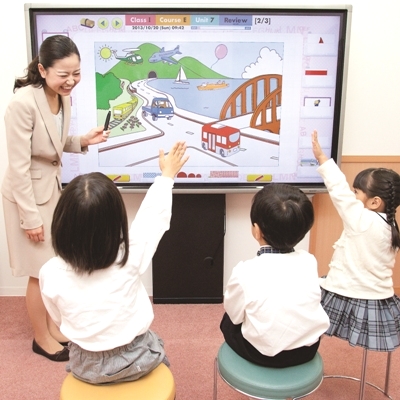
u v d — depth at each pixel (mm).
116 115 2529
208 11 2395
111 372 1255
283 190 1385
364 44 2572
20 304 2766
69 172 2598
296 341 1319
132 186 2629
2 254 2820
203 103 2527
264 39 2441
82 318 1217
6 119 1844
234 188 2613
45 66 1782
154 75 2482
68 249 1189
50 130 1898
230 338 1484
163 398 1256
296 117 2549
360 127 2691
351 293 1695
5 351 2270
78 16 2385
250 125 2559
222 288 2799
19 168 1854
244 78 2498
